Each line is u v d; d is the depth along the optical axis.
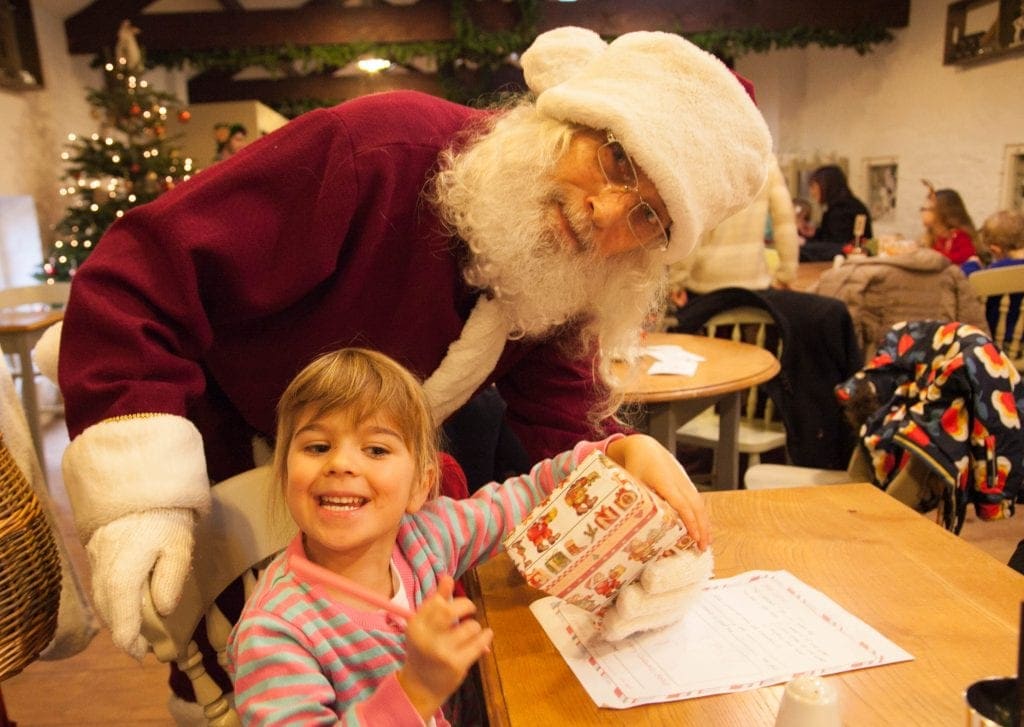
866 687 0.78
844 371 2.73
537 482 1.07
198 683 0.96
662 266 1.13
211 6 7.75
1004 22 5.30
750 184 1.05
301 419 0.83
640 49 1.00
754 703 0.76
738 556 1.06
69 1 6.17
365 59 7.13
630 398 1.92
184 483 0.89
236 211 1.00
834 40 6.55
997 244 3.95
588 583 0.85
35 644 1.01
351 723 0.67
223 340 1.11
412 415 0.85
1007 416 1.56
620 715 0.75
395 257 1.11
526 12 6.64
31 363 3.61
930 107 6.22
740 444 2.81
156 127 5.66
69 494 0.90
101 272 0.95
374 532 0.81
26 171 5.61
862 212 5.96
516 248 1.04
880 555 1.06
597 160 0.98
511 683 0.81
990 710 0.54
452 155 1.11
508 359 1.27
